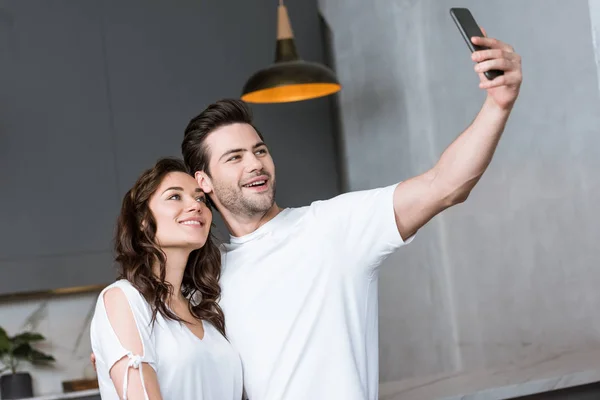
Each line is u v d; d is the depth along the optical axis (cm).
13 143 378
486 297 356
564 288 317
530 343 335
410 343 401
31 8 387
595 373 242
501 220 345
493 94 158
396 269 408
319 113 437
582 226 305
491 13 342
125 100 398
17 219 375
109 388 177
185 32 413
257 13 427
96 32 397
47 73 386
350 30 428
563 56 307
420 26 382
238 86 420
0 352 407
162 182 189
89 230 385
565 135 310
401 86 398
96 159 390
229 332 193
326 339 185
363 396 185
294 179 428
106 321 176
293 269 190
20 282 373
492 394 231
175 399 176
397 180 406
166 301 185
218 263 199
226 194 200
